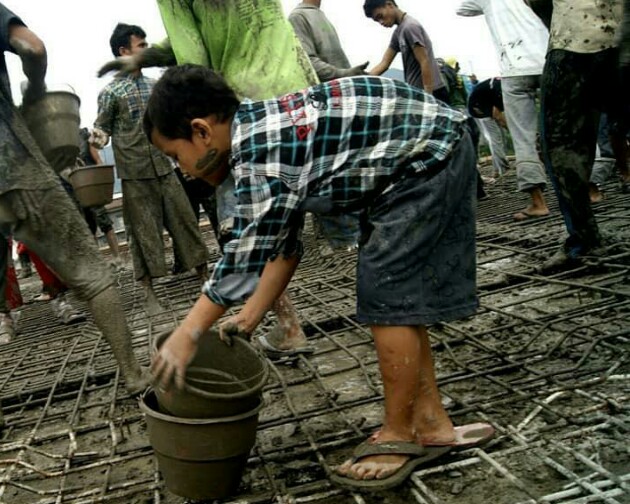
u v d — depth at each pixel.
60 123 2.53
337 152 1.49
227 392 1.66
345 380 2.39
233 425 1.54
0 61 2.27
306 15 4.25
